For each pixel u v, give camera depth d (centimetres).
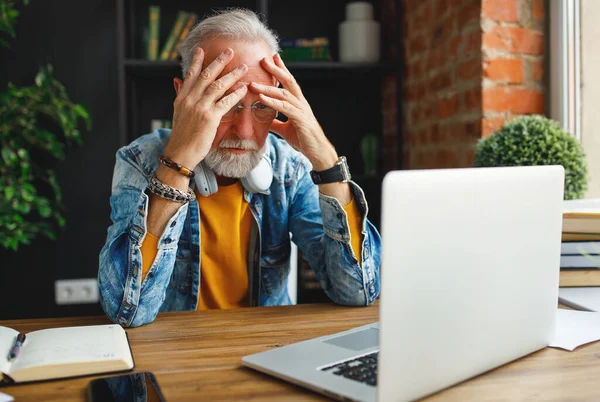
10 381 76
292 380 75
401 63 271
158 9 268
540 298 86
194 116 111
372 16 276
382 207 62
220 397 71
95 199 297
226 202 139
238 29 120
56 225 294
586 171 169
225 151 124
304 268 259
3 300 292
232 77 114
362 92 302
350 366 78
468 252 72
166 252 110
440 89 237
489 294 76
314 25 297
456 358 72
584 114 206
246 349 90
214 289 142
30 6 287
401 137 272
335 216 122
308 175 149
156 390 72
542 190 83
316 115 301
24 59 288
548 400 70
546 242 85
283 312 114
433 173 67
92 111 294
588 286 128
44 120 290
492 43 206
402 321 65
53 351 81
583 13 204
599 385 75
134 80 285
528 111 213
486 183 73
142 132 293
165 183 111
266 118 123
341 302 122
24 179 266
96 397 69
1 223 257
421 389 68
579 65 208
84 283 295
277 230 146
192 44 124
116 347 84
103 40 293
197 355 87
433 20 241
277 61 123
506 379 77
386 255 62
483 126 207
